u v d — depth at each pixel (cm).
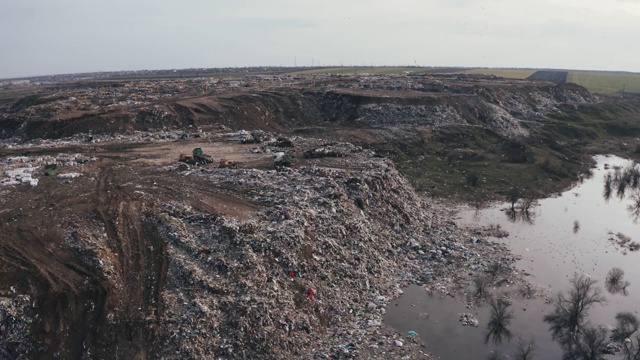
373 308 3634
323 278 3641
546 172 7656
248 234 3547
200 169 5072
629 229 5531
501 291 4038
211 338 2803
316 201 4319
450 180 7144
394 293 3916
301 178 4847
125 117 7369
